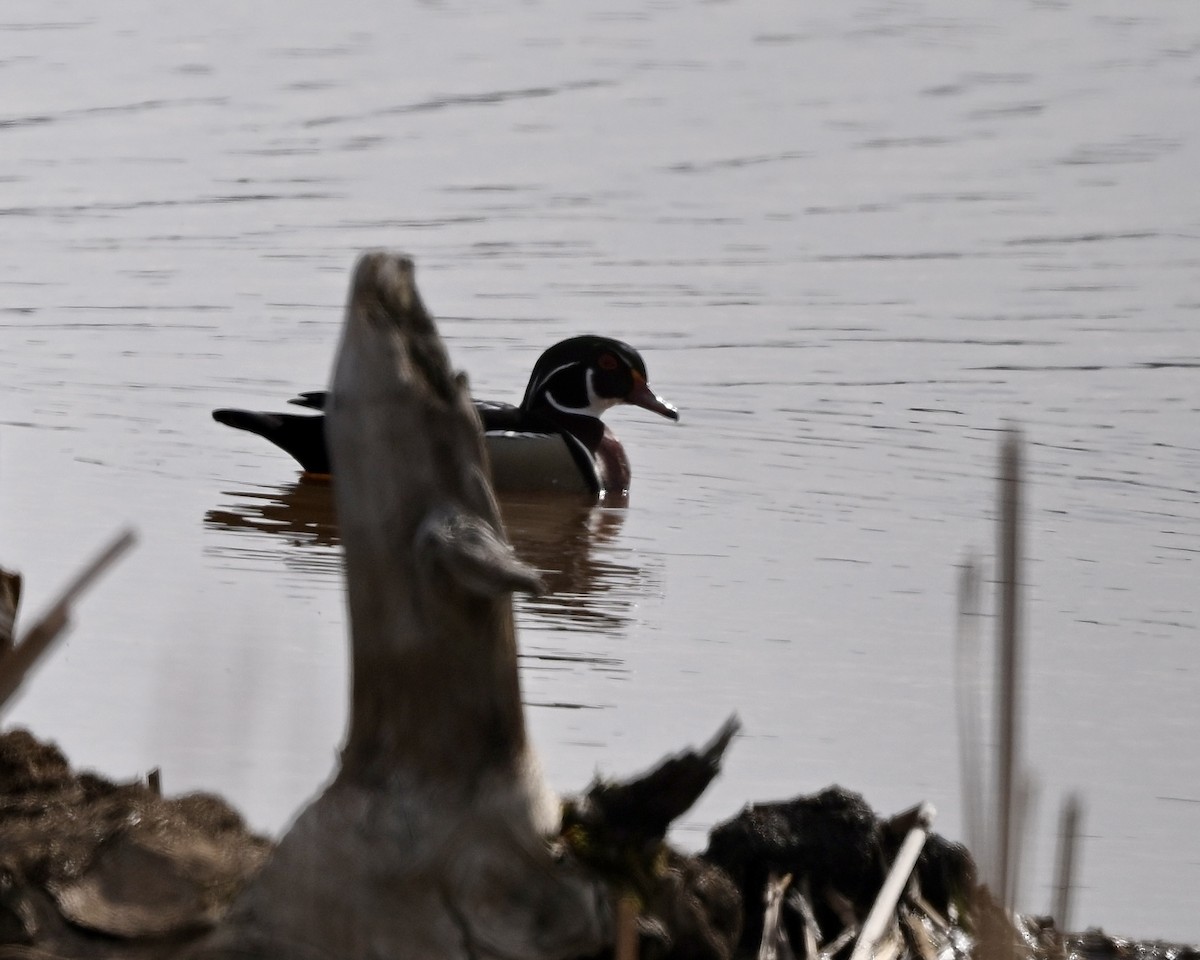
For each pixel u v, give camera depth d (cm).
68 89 3494
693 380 1931
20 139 3072
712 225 2581
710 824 867
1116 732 1011
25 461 1659
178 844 582
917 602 1295
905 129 3303
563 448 1736
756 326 2103
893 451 1703
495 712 505
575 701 1077
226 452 1725
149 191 2733
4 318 2098
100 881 564
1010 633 456
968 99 3597
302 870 509
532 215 2627
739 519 1551
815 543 1463
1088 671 1121
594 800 518
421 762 502
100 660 1081
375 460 489
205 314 2131
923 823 674
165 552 1398
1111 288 2236
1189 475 1579
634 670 1142
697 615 1271
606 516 1620
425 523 487
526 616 1270
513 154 3047
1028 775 462
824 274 2322
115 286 2231
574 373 1805
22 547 1395
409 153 3038
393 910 501
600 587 1362
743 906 646
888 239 2505
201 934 543
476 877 500
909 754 977
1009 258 2397
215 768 724
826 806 670
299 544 1448
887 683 1108
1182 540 1408
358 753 508
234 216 2591
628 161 3002
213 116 3291
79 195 2702
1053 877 812
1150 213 2655
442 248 2434
